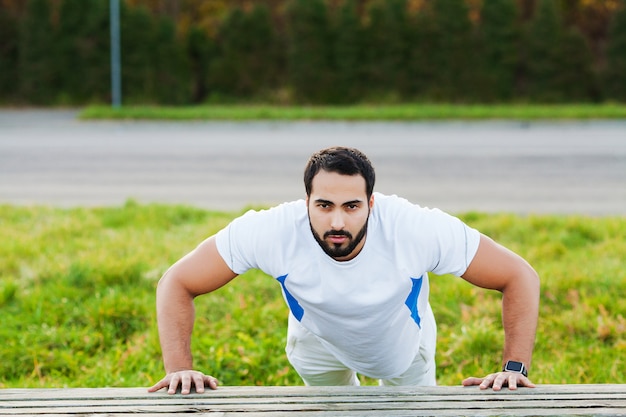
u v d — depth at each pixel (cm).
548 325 520
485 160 1374
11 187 1130
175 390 253
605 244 718
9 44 2577
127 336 524
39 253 683
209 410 236
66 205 995
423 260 271
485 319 508
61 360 470
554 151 1484
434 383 361
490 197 1037
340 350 317
